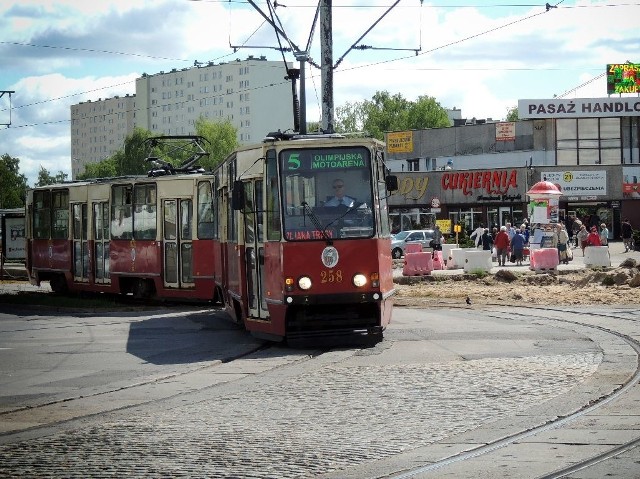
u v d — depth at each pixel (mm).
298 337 18984
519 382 13750
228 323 24969
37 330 25312
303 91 31203
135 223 32688
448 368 15406
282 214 18953
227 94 191500
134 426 11523
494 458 9102
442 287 37312
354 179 19250
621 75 91125
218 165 24844
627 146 89438
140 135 146125
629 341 18609
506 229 52562
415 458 9219
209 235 29359
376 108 165125
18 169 157250
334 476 8594
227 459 9430
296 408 12320
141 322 26328
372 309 19422
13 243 56625
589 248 43844
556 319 23594
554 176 83125
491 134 95062
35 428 11781
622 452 9172
